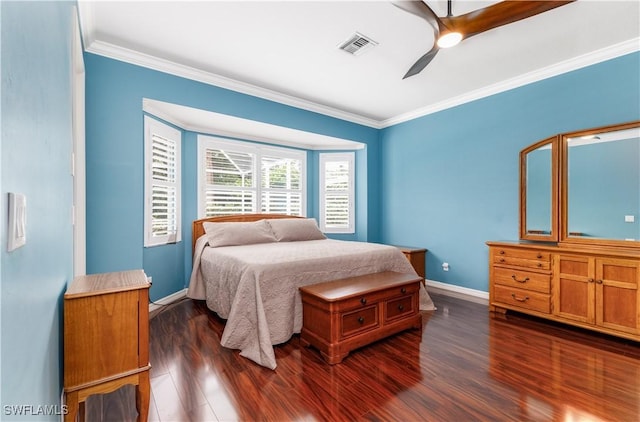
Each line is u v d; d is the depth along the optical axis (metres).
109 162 2.60
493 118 3.58
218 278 2.88
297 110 4.04
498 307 3.13
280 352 2.26
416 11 1.82
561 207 2.91
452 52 2.78
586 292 2.53
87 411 1.60
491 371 1.97
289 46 2.65
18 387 0.61
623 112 2.66
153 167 3.24
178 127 3.70
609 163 2.68
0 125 0.50
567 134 2.89
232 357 2.16
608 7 2.15
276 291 2.36
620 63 2.67
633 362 2.08
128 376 1.40
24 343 0.66
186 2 2.07
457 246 3.97
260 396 1.71
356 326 2.25
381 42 2.59
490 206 3.62
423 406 1.61
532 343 2.40
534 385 1.80
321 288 2.38
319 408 1.60
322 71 3.15
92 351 1.33
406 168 4.62
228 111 3.39
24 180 0.66
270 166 4.65
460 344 2.38
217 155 4.11
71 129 1.68
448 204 4.07
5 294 0.53
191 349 2.28
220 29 2.39
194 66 3.03
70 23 1.58
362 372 1.96
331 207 5.13
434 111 4.21
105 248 2.57
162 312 3.11
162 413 1.56
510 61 2.96
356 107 4.29
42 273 0.85
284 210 4.79
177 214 3.66
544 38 2.55
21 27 0.64
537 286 2.82
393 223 4.83
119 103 2.67
